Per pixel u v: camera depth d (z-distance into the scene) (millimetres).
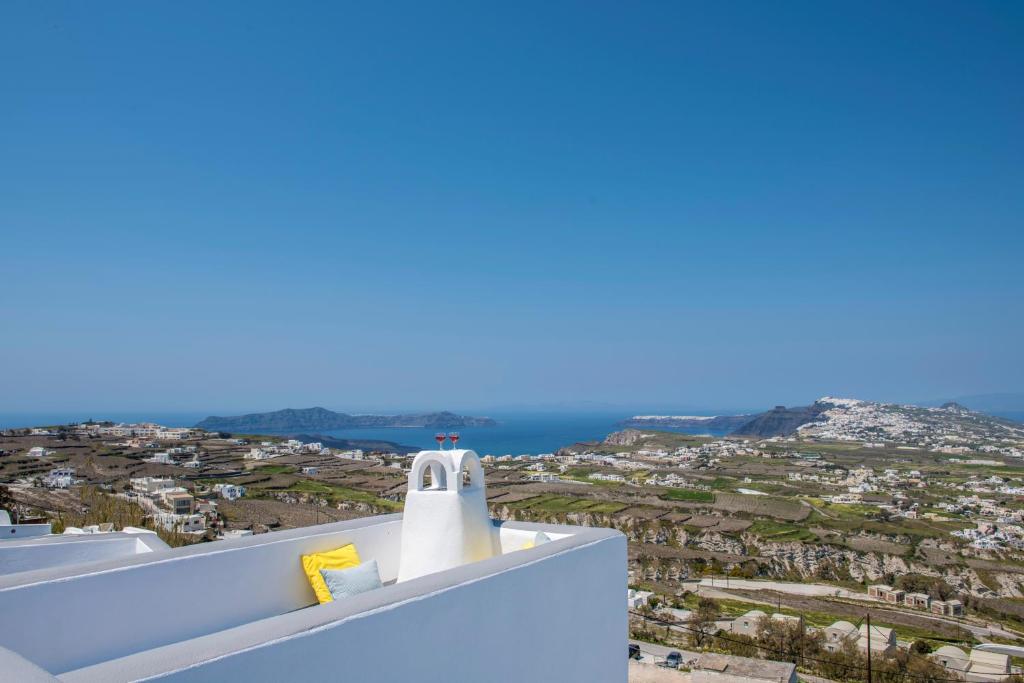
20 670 1779
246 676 2602
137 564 4059
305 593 5195
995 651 38781
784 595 52219
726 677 16641
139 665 2371
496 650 4016
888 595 52375
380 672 3207
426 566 5559
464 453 5887
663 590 52625
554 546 4848
